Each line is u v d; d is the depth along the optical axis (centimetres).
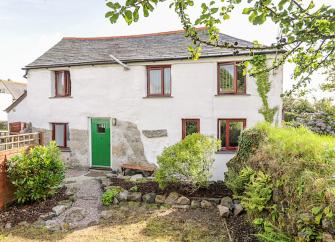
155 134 1109
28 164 788
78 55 1277
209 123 1045
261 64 318
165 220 660
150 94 1134
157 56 1102
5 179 789
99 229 625
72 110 1223
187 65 1061
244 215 639
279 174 436
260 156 569
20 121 1332
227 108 1023
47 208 751
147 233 595
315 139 437
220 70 1046
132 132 1141
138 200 797
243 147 770
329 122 733
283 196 416
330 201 283
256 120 995
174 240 555
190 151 790
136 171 1110
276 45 273
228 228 591
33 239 583
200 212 703
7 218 702
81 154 1218
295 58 331
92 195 849
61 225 648
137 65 1123
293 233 357
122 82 1148
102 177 1049
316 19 230
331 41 298
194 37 296
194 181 787
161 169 805
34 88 1285
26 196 796
